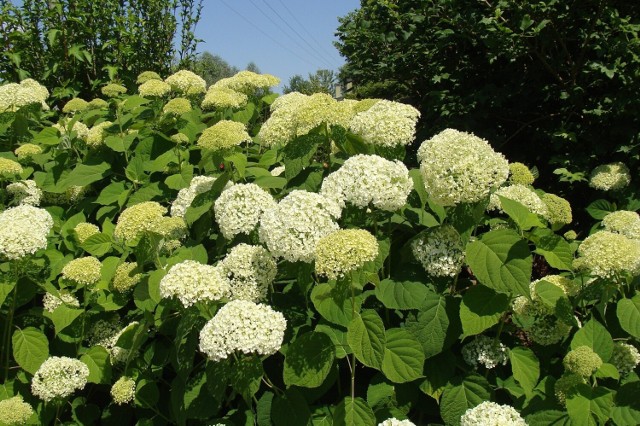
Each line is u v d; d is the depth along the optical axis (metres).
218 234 3.41
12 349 3.40
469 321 2.42
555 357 2.96
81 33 7.61
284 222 2.48
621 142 4.91
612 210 4.78
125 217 3.03
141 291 3.05
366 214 2.88
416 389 2.62
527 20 4.83
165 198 4.15
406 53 6.46
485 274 2.39
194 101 5.08
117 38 8.03
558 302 2.56
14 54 7.33
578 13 4.87
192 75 4.89
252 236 3.06
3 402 2.73
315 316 2.86
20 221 3.06
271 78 5.08
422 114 6.68
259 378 2.44
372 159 2.66
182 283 2.49
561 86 5.27
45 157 4.74
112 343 3.35
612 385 2.68
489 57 5.13
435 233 2.65
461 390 2.49
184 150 4.23
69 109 5.16
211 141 3.29
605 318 2.92
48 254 3.85
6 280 3.04
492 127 5.72
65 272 3.20
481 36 5.16
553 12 4.94
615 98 4.76
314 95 3.26
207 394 2.68
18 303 3.31
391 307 2.55
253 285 2.67
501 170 2.50
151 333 3.19
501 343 2.66
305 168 3.37
